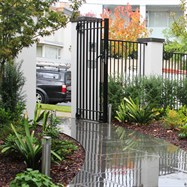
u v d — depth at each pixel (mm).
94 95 11414
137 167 6430
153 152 7570
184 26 14875
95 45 11258
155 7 34250
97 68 11227
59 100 18594
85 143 8141
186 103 12680
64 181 5570
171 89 12438
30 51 10555
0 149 6438
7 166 6027
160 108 11781
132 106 10867
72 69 12008
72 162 6520
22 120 8508
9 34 7434
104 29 10867
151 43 12805
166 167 6508
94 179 5648
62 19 8102
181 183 5648
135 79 11938
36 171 4863
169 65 13586
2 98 9383
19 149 6066
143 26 27203
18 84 9562
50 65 22281
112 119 11453
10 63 8359
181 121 9789
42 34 8109
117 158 6988
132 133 9500
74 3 9102
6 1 7156
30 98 10594
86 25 11438
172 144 8383
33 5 7609
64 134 9031
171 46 21922
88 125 10547
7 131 7609
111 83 11633
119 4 33438
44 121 8102
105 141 8430
